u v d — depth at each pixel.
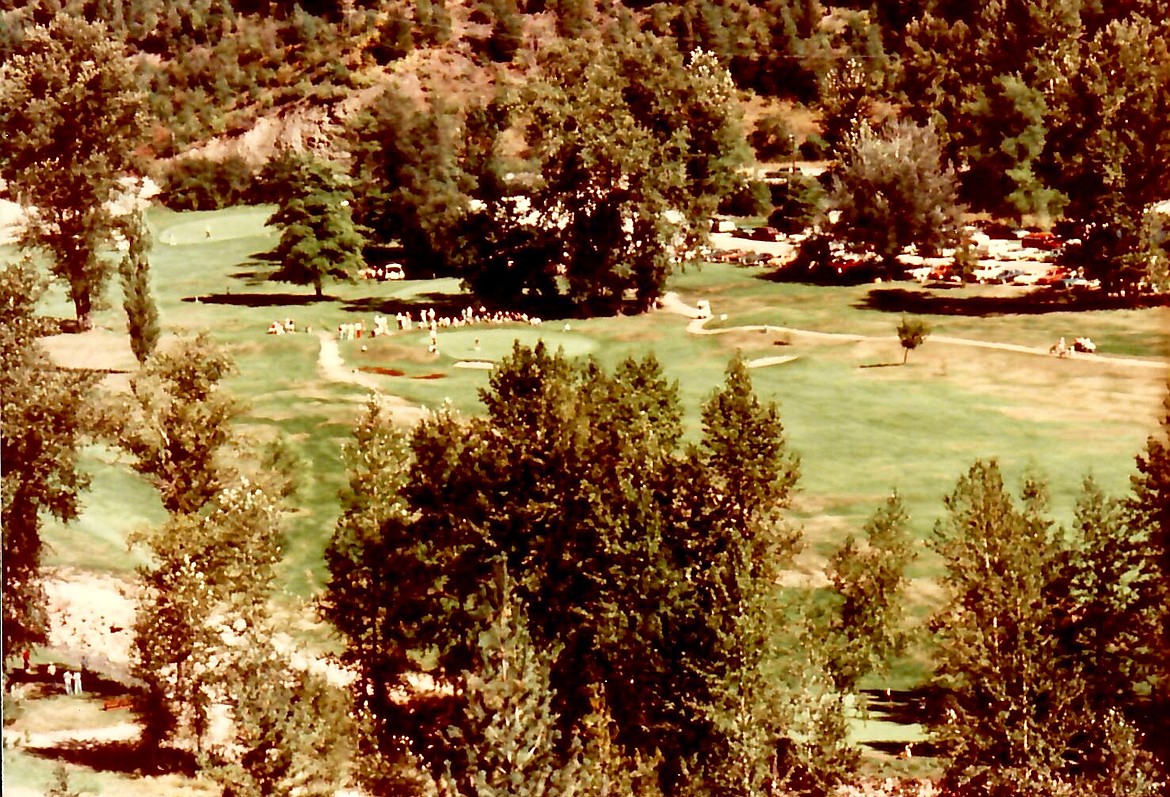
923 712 49.91
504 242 122.19
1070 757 41.53
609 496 48.22
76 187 100.75
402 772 43.16
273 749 36.88
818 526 65.25
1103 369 90.12
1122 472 69.88
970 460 74.19
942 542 48.44
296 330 108.88
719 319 114.06
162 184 187.12
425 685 53.84
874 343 102.00
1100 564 44.44
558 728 43.81
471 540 49.16
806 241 131.62
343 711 43.94
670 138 133.12
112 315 108.38
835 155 153.25
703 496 46.88
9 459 50.84
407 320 111.12
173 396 55.31
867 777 43.16
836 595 57.03
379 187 141.50
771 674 43.28
